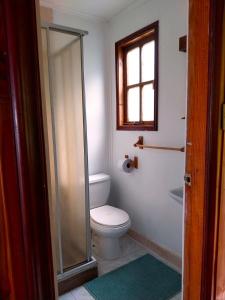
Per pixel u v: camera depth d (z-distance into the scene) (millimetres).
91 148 2537
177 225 1957
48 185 599
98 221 2004
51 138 1528
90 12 2248
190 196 996
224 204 960
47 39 1449
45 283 603
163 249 2100
